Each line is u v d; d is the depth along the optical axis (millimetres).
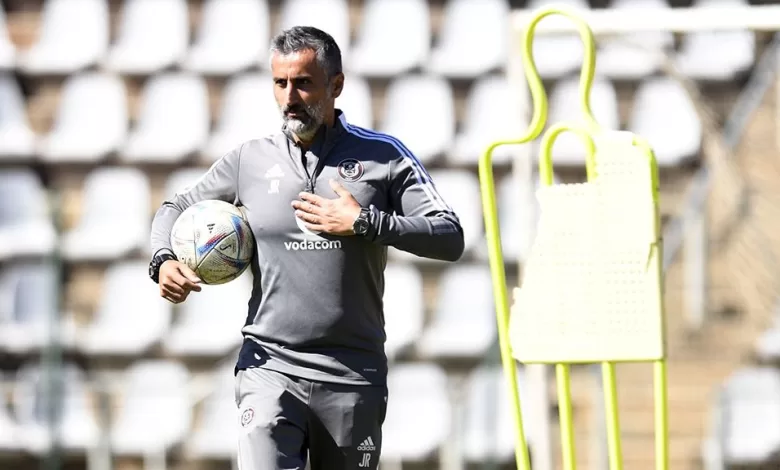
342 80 12242
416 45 39000
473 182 35719
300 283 12047
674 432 27219
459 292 33719
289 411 12055
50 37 40000
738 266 27203
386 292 33625
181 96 38438
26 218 36375
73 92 38781
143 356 33281
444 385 31641
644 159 10680
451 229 11922
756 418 28297
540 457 23406
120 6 40312
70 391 29844
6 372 33094
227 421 30812
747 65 36188
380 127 37438
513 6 39031
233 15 39969
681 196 31906
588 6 38312
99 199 36656
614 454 10773
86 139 37688
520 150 25016
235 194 12594
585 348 10758
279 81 11867
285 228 12086
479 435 29484
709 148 28516
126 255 35406
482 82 37812
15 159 36969
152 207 36594
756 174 27703
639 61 36844
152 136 37844
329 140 12219
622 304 10688
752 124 29391
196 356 33188
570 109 36781
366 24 39469
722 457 26781
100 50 39594
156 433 30578
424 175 12289
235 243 12281
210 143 37344
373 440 12352
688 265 27453
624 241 10703
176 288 11977
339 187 11727
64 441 30547
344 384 12117
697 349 27422
